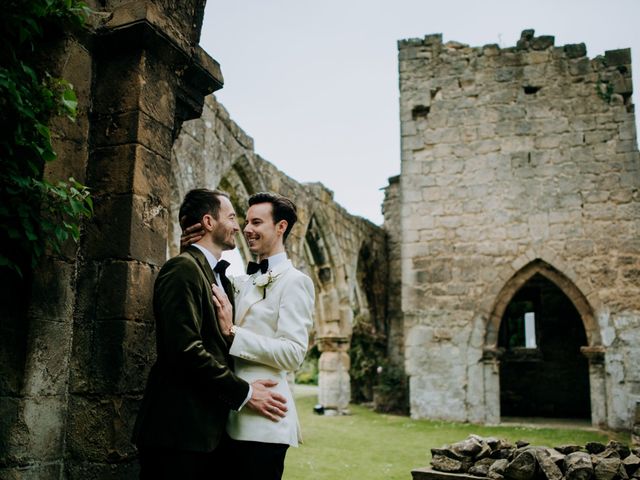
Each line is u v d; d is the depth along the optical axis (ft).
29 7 7.63
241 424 7.39
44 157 7.49
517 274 40.01
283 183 37.24
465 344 39.65
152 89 9.03
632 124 39.34
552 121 40.75
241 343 7.44
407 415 42.73
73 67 8.62
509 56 42.22
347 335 45.50
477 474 14.25
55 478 7.98
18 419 7.61
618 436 32.99
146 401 7.16
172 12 9.53
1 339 7.64
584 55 40.93
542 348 50.11
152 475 6.93
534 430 35.22
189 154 25.40
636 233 38.09
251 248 8.59
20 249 7.88
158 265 8.87
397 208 58.34
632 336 36.96
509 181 40.78
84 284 8.45
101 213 8.57
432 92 43.14
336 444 27.76
